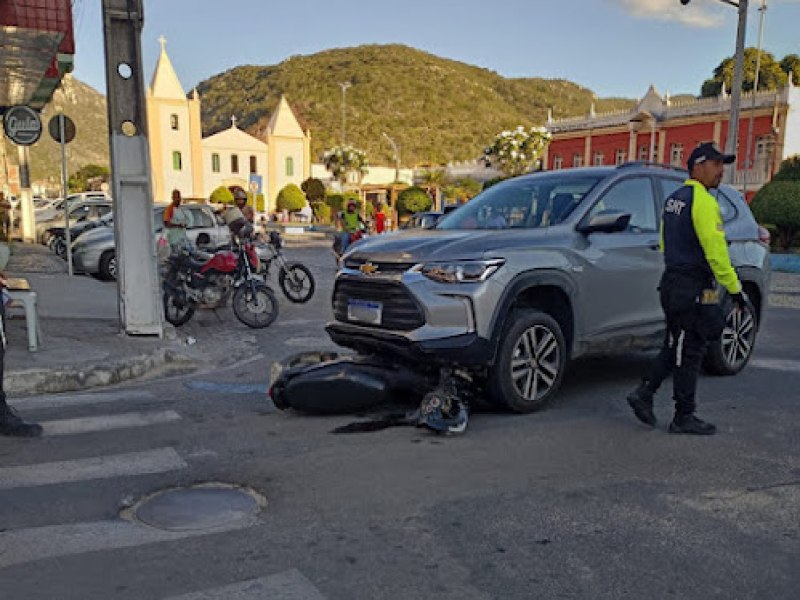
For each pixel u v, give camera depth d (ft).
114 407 17.98
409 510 11.50
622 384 20.48
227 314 35.35
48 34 30.19
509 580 9.32
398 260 16.58
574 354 18.10
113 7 24.21
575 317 17.76
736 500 12.01
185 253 31.58
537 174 21.24
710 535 10.68
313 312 36.29
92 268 46.70
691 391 15.44
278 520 11.13
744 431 15.87
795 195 63.05
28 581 9.24
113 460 13.93
